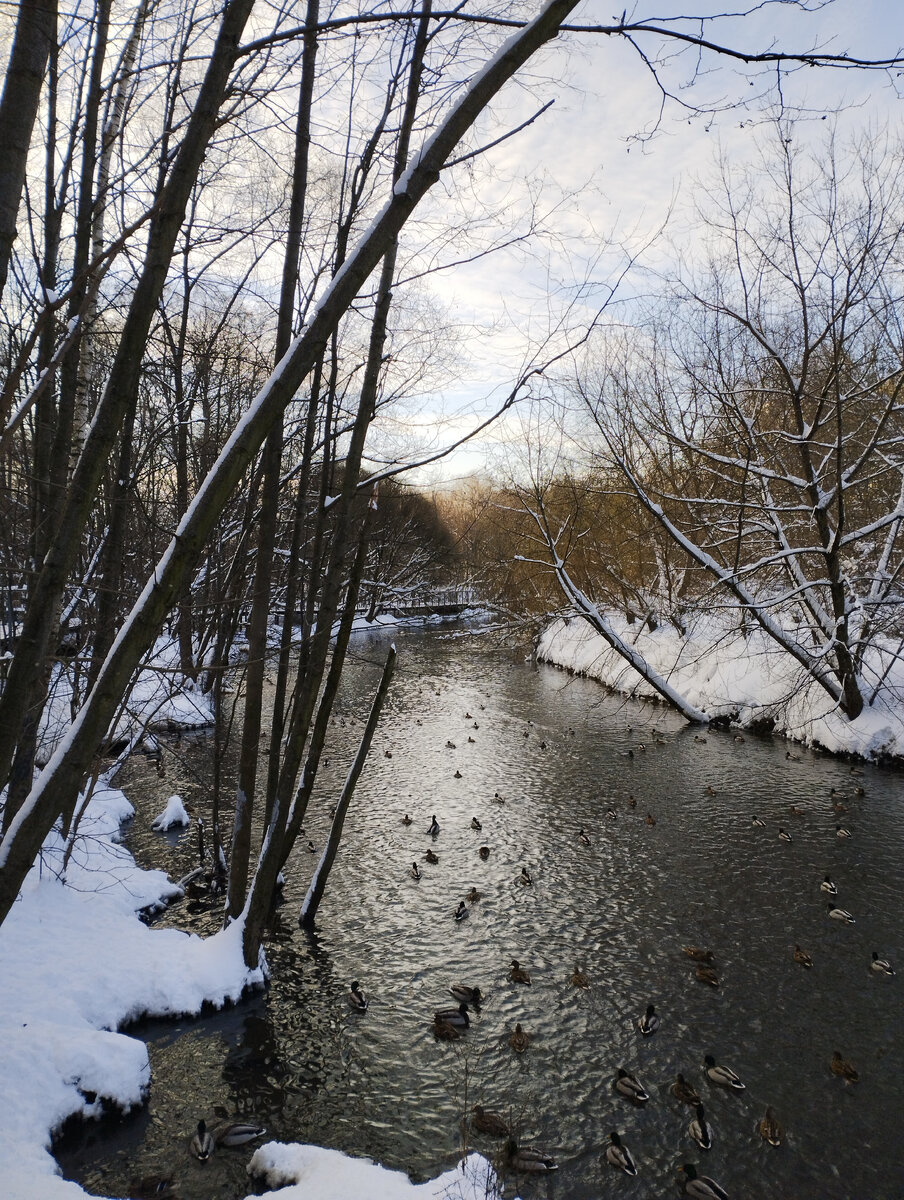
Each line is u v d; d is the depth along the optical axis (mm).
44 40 3047
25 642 3068
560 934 11820
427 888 13328
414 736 23906
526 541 33781
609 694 30016
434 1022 9570
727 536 25609
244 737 10141
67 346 3475
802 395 20109
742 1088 8445
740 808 17141
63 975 9266
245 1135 7551
